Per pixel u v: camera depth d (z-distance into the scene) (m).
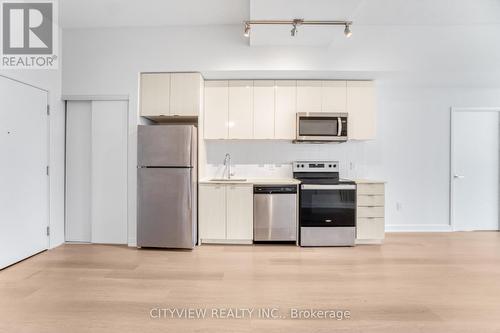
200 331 1.81
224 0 3.04
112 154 3.66
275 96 3.85
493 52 3.55
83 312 2.03
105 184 3.67
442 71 3.58
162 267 2.89
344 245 3.62
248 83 3.84
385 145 4.38
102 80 3.64
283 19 2.93
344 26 3.05
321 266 2.92
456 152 4.43
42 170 3.37
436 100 4.40
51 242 3.49
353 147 4.34
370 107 3.87
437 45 3.56
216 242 3.72
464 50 3.56
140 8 3.19
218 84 3.85
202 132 3.80
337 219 3.62
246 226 3.67
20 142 3.05
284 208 3.65
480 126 4.44
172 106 3.64
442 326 1.87
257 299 2.22
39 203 3.32
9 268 2.86
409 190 4.40
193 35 3.60
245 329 1.83
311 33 3.21
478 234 4.23
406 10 3.18
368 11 3.20
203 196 3.69
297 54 3.57
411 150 4.40
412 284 2.49
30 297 2.24
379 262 3.04
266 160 4.27
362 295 2.29
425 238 4.00
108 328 1.84
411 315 2.00
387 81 4.04
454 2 3.01
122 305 2.12
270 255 3.28
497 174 4.43
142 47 3.62
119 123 3.66
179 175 3.47
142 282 2.53
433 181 4.41
